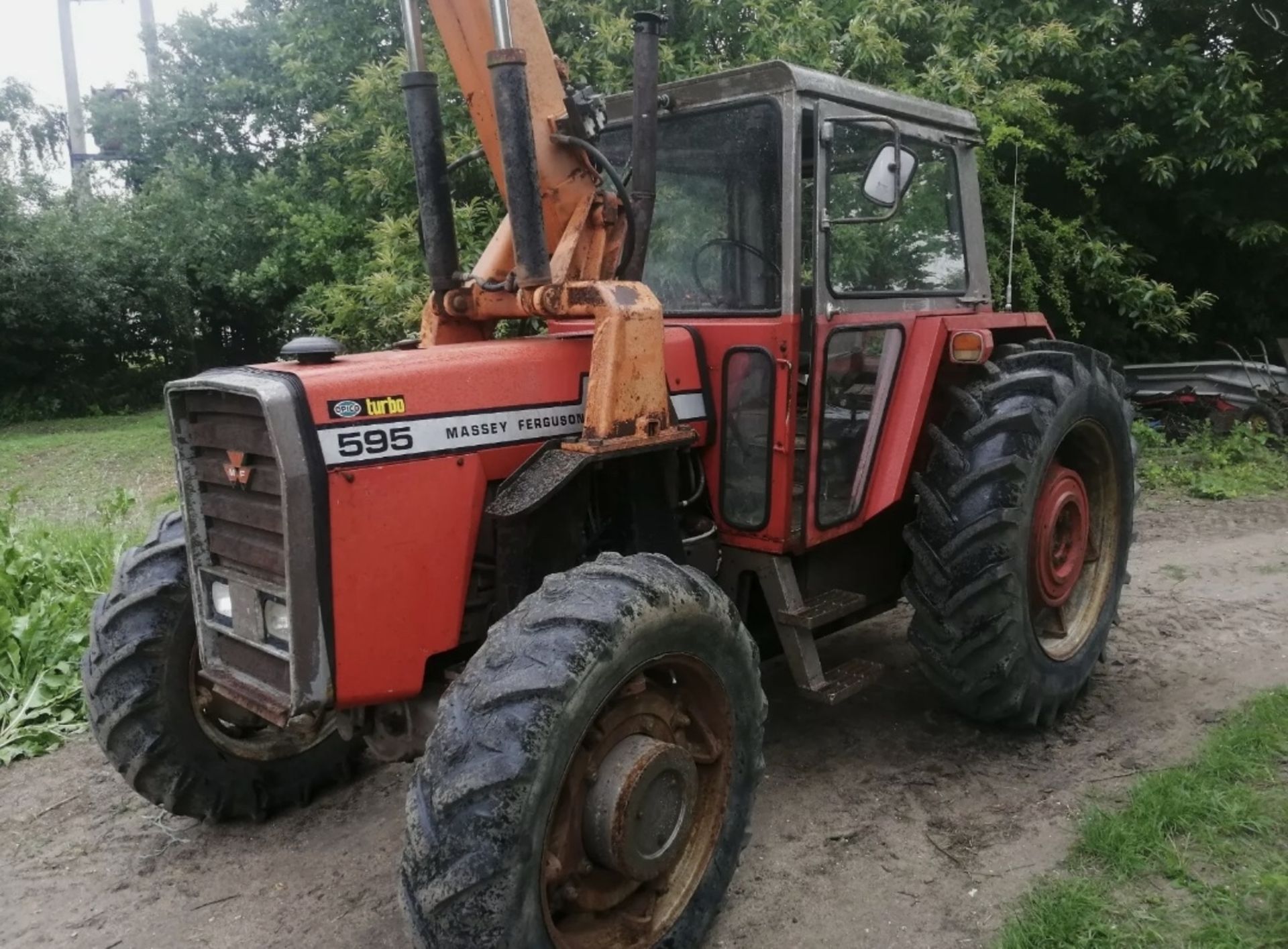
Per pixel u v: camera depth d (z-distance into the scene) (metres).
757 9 7.91
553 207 3.09
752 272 3.41
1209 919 2.69
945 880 2.99
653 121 3.08
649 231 3.15
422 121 3.11
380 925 2.93
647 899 2.67
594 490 3.18
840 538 3.78
